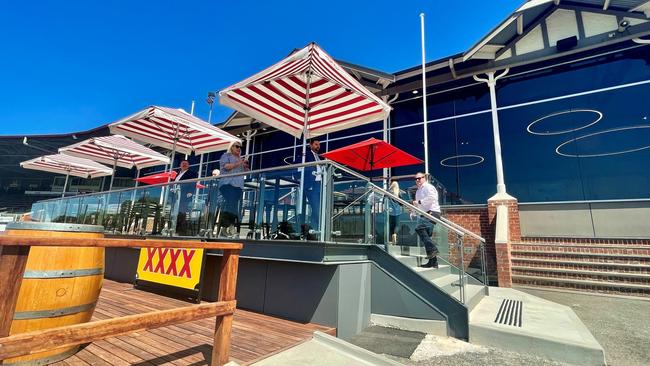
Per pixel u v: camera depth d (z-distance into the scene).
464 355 3.17
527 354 3.21
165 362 2.30
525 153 8.70
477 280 5.40
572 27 8.48
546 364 2.98
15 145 24.08
